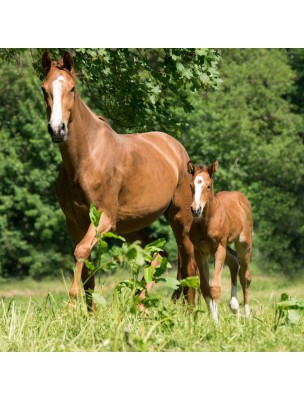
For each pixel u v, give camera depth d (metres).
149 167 11.22
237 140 40.12
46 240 41.78
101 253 8.84
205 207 10.91
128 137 11.44
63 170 10.28
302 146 43.22
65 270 42.34
